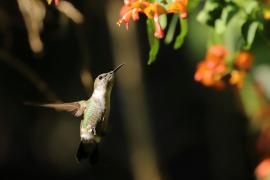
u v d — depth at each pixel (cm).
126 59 1191
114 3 1177
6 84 1579
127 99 1209
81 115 707
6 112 1586
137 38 1195
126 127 1252
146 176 1239
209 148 1545
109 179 1578
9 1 1002
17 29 1373
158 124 1591
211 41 770
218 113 1458
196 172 1595
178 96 1570
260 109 941
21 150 1591
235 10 651
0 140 1581
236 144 1472
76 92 1532
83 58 853
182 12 563
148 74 1555
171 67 1552
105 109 705
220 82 759
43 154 1600
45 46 1457
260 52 838
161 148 1589
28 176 1591
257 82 915
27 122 1603
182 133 1595
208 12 653
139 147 1229
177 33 1228
